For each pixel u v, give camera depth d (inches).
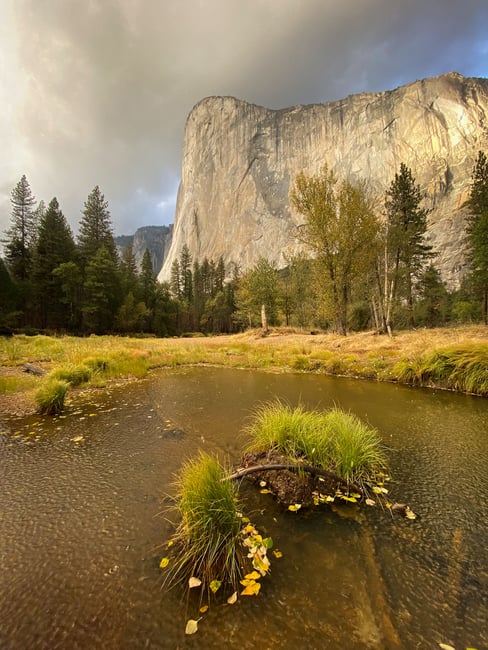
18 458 155.8
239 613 72.8
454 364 322.3
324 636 67.4
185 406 250.8
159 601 76.1
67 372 325.1
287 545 95.3
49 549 93.7
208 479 98.0
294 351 590.2
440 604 75.7
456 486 131.0
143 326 1807.3
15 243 1400.1
